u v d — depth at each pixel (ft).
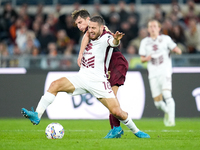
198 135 75.97
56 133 65.57
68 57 143.74
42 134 77.71
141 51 112.16
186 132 84.07
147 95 135.54
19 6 215.92
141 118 134.82
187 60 139.74
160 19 183.93
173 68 137.69
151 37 111.45
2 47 180.24
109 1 209.36
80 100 135.03
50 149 51.34
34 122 62.54
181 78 136.87
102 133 81.76
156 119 132.98
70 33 188.24
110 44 61.21
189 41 179.42
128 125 65.72
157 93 110.83
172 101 107.76
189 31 181.37
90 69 63.31
